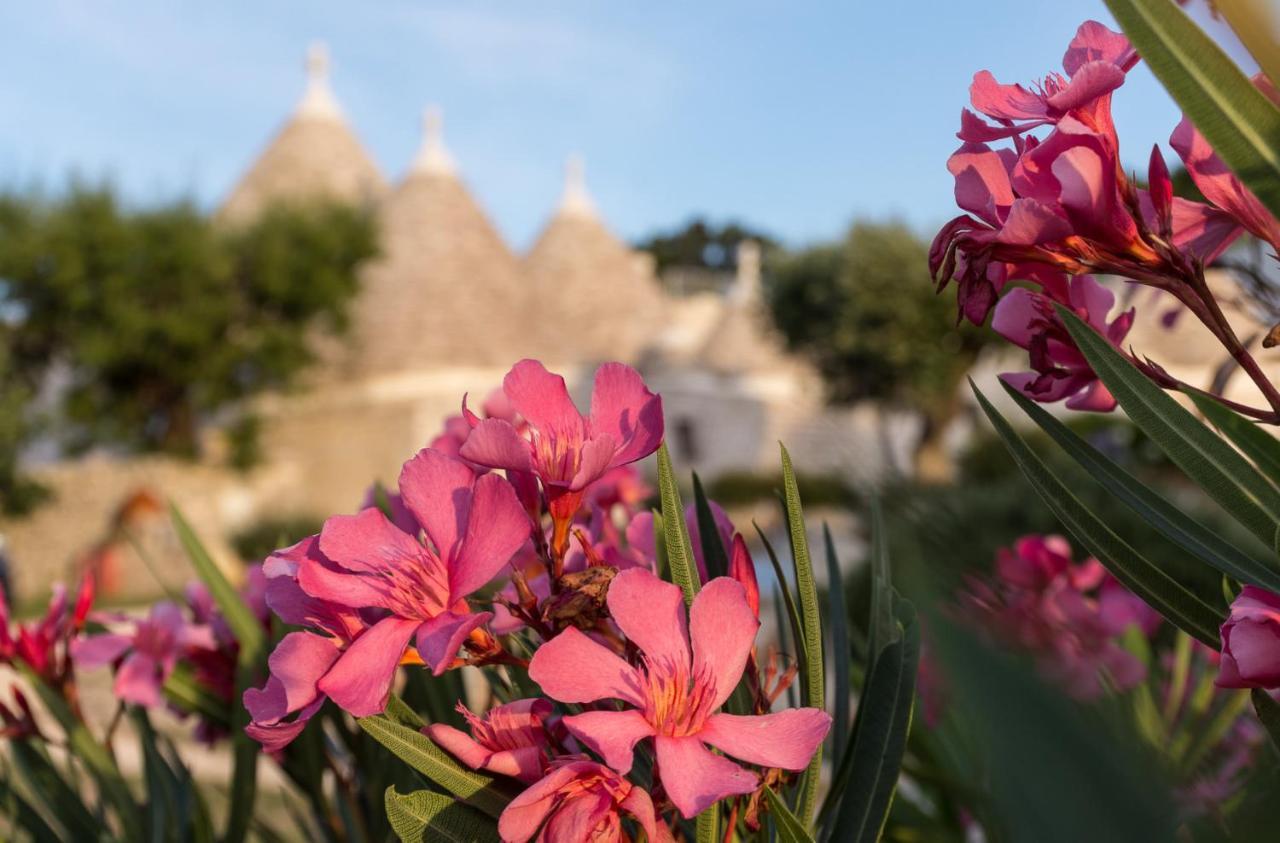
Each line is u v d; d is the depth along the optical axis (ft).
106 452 82.02
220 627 5.11
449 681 3.66
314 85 104.99
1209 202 2.25
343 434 86.02
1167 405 1.93
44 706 4.79
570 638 2.04
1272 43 1.39
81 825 4.64
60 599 4.98
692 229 211.00
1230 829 0.76
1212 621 2.08
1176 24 1.59
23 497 70.59
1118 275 2.23
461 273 92.53
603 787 1.94
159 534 61.98
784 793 2.41
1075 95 2.17
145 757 4.66
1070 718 0.74
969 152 2.35
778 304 78.74
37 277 72.90
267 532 60.85
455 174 97.09
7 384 74.79
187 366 75.51
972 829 3.95
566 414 2.45
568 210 104.99
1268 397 2.16
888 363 66.95
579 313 99.45
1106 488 2.14
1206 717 3.18
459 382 87.51
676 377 91.91
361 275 90.07
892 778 2.19
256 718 2.08
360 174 103.14
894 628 2.36
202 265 75.25
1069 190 2.13
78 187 75.36
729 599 2.08
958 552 1.26
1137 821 0.71
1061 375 2.48
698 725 2.02
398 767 3.99
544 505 2.70
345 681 2.07
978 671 0.79
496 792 2.06
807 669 2.18
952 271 2.36
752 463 79.56
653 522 2.93
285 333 79.66
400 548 2.26
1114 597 4.00
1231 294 2.59
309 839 4.90
